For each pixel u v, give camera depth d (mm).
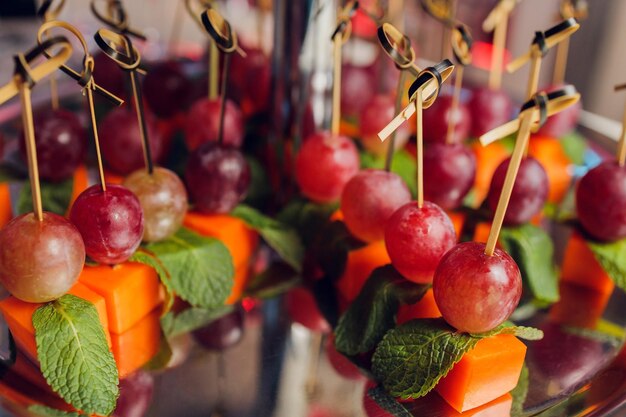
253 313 267
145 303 258
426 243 235
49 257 221
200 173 277
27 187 301
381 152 332
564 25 242
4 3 530
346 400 227
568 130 357
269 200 334
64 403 215
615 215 268
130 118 308
